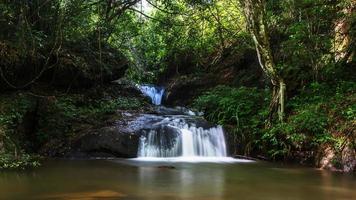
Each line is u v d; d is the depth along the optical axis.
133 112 14.47
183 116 13.98
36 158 11.22
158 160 11.44
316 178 9.05
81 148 11.72
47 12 12.62
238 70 17.92
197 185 8.13
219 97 14.16
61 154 11.70
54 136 12.17
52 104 12.70
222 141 12.48
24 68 12.31
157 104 18.94
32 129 12.24
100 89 15.66
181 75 20.84
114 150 11.69
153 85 21.50
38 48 12.17
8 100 11.70
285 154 11.43
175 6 16.89
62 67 13.61
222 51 19.61
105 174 9.14
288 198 7.18
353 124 10.24
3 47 11.14
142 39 22.30
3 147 10.28
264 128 12.09
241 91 13.70
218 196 7.22
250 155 12.14
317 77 12.35
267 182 8.56
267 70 12.04
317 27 12.40
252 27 11.94
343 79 12.22
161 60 22.56
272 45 14.20
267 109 12.38
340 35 12.75
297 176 9.27
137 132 12.06
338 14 12.16
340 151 10.16
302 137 10.98
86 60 14.65
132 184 8.10
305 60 12.56
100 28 15.49
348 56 12.61
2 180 8.31
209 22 18.91
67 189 7.55
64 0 13.02
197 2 16.11
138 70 22.02
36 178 8.56
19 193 7.20
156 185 8.05
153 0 18.50
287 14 13.90
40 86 13.53
